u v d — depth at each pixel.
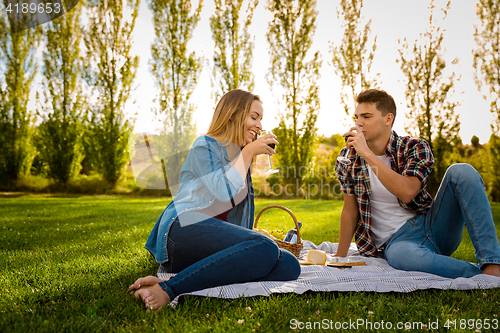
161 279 1.63
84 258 2.53
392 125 2.26
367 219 2.34
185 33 13.04
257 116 1.93
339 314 1.40
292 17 12.60
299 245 2.33
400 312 1.43
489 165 10.77
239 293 1.53
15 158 14.30
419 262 1.97
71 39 13.91
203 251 1.67
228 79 13.05
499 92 10.49
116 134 13.86
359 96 2.26
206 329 1.25
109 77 13.80
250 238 1.66
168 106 12.98
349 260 2.24
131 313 1.39
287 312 1.39
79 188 13.95
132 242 3.20
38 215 5.72
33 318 1.33
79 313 1.39
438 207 2.14
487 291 1.66
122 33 13.64
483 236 1.90
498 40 10.44
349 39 11.94
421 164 2.10
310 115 12.66
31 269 2.16
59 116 14.04
